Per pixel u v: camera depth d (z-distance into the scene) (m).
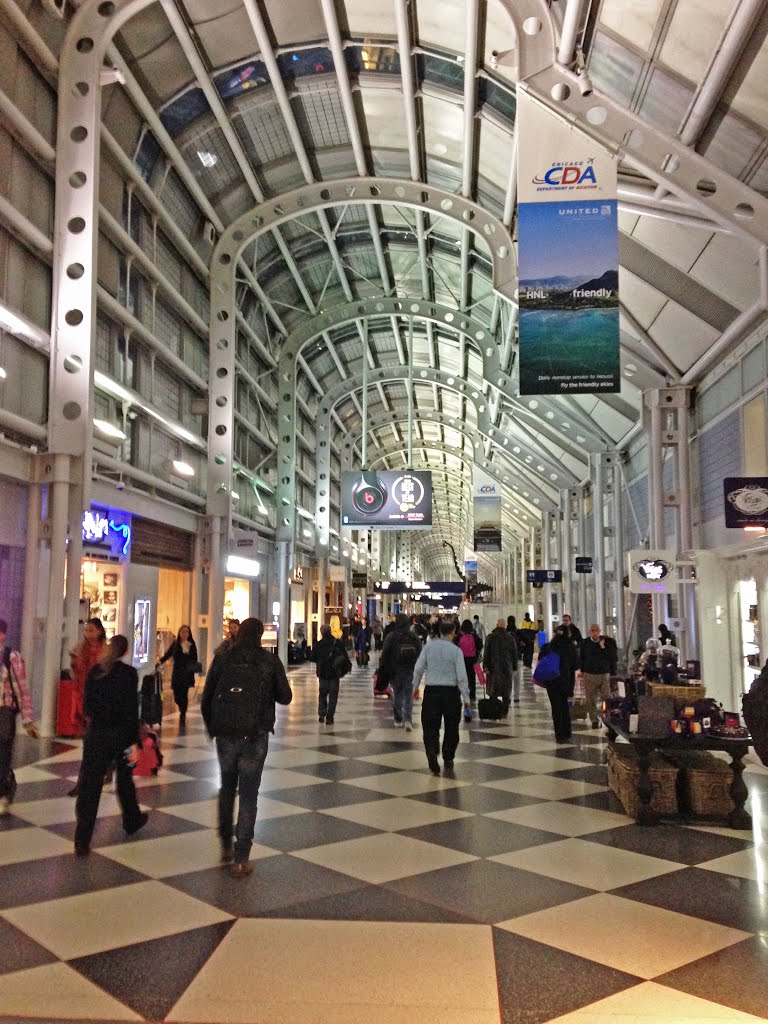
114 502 13.88
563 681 10.99
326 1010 3.26
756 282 11.23
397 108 14.83
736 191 9.27
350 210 20.34
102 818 6.37
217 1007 3.27
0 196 9.95
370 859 5.35
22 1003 3.29
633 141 9.30
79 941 3.94
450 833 6.04
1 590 10.56
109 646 5.73
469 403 35.25
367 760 9.19
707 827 6.31
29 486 11.07
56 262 10.99
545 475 30.36
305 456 31.94
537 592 44.62
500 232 16.67
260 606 25.25
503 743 10.64
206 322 19.11
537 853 5.54
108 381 13.01
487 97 12.94
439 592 39.94
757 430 11.80
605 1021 3.20
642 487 19.83
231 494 18.67
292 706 15.12
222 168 16.72
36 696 10.90
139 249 14.09
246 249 20.27
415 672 8.65
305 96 14.83
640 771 6.43
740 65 8.42
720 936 4.08
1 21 9.93
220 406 18.48
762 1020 3.21
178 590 18.16
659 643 13.03
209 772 8.29
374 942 3.96
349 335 29.22
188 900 4.54
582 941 4.00
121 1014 3.21
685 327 13.62
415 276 24.41
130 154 13.91
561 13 9.03
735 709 11.76
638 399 16.98
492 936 4.05
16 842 5.66
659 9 8.71
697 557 12.21
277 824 6.26
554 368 8.66
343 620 29.55
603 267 8.77
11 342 10.60
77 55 11.21
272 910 4.39
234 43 13.09
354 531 46.47
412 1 11.69
